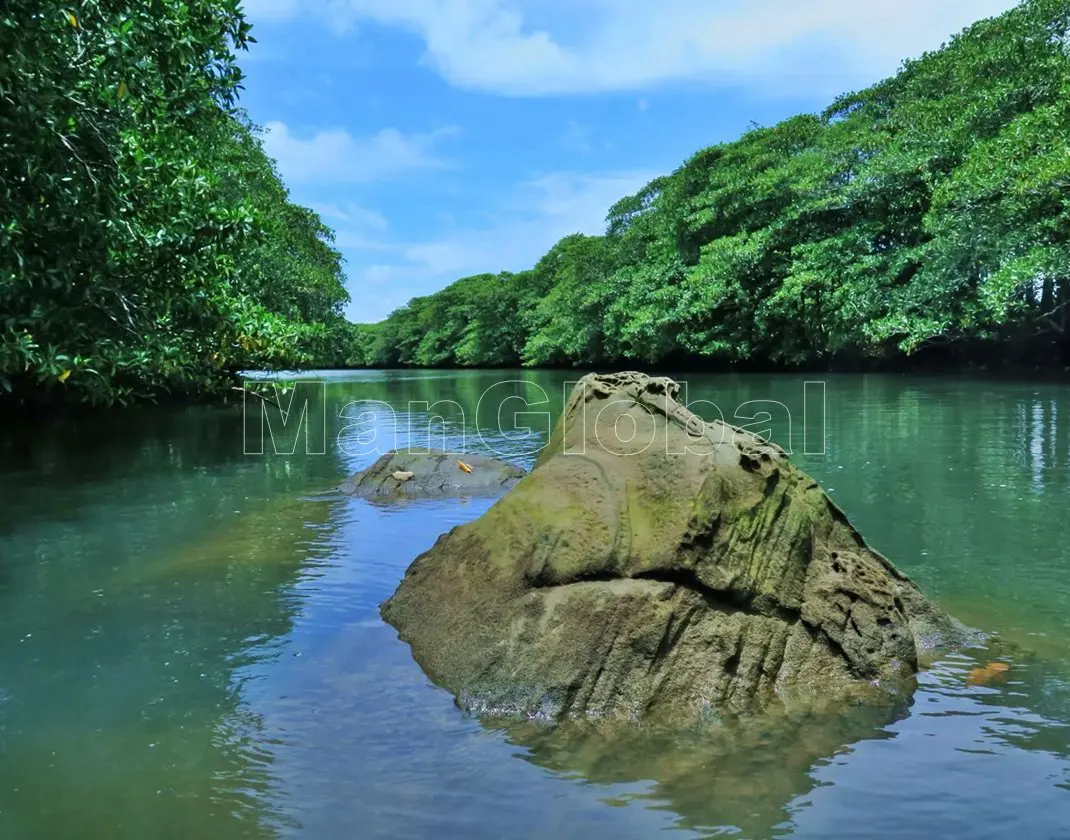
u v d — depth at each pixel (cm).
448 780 324
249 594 566
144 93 795
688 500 438
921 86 2681
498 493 935
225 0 779
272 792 316
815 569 446
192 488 992
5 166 645
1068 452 1073
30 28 573
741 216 3253
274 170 3075
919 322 2142
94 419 1866
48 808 306
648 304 3484
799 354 3039
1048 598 529
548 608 417
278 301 2448
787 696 397
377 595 559
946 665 429
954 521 728
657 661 397
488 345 6588
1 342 653
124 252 828
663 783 319
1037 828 285
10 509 863
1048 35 2195
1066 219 1844
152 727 371
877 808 298
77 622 513
